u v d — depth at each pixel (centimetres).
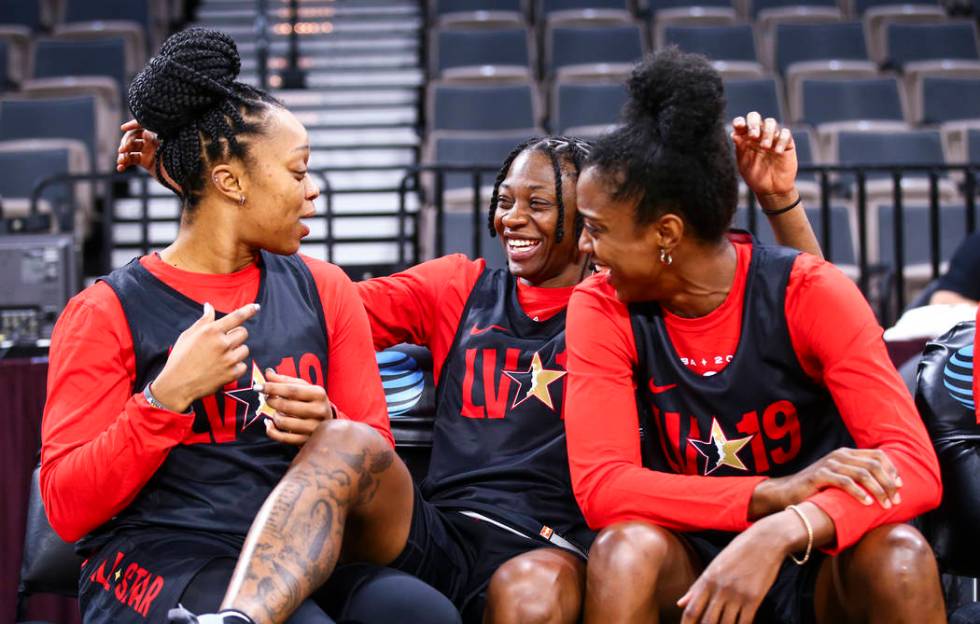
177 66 158
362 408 172
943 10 717
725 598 145
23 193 538
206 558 151
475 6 730
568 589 158
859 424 161
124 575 153
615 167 160
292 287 170
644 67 163
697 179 159
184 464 159
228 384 160
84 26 682
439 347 199
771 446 169
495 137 560
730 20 691
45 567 186
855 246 511
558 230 192
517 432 186
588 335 172
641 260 163
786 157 181
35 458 203
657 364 171
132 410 150
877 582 147
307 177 168
